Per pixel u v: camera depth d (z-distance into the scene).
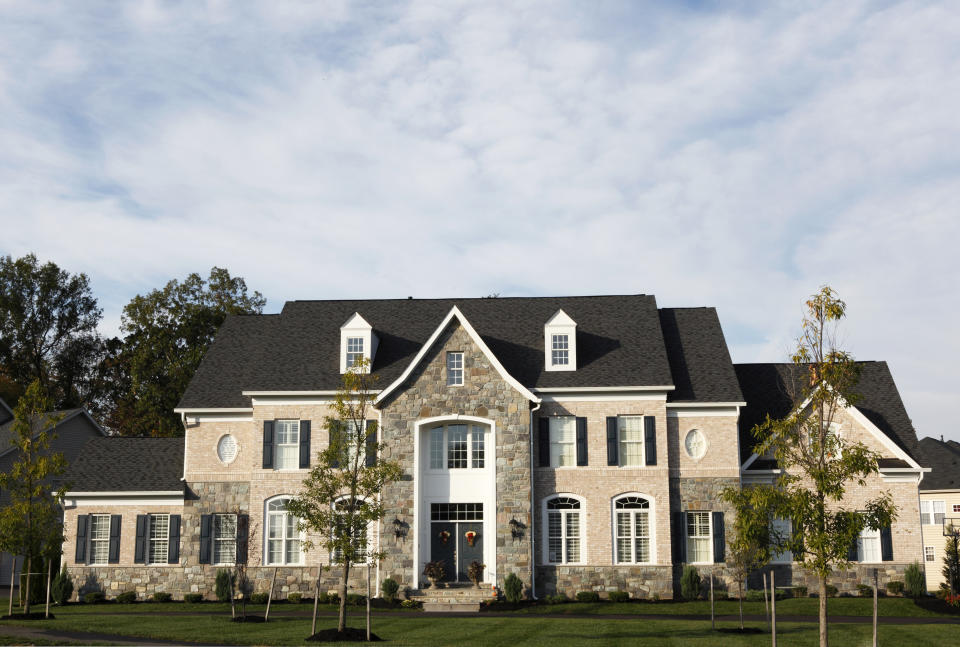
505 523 35.81
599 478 37.12
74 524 38.72
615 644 23.64
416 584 35.41
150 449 41.56
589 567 36.44
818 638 24.78
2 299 71.56
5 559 50.75
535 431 37.59
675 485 37.38
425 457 37.38
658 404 37.59
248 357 41.50
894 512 20.23
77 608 35.28
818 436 21.34
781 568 37.06
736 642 24.00
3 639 24.03
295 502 26.11
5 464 49.59
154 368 62.12
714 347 40.84
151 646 23.25
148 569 38.25
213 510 38.72
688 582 35.75
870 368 42.44
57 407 73.31
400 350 40.62
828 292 21.08
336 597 36.34
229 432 39.44
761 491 20.42
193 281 64.38
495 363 36.91
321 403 38.34
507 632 26.09
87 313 76.50
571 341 38.94
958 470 54.62
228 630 26.75
